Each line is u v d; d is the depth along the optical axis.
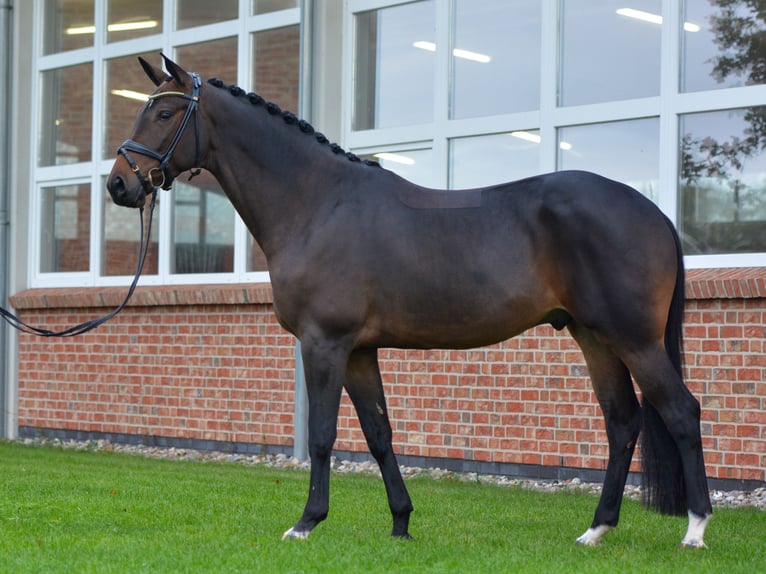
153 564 5.07
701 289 8.42
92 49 13.38
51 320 13.34
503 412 9.62
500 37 10.20
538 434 9.40
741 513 7.25
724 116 8.84
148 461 10.92
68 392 13.15
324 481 5.73
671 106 9.06
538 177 5.65
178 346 12.06
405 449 10.26
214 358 11.73
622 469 5.71
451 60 10.53
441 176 10.51
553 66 9.79
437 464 10.05
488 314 5.52
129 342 12.52
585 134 9.63
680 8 9.08
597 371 5.73
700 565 5.00
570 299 5.44
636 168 9.34
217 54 12.29
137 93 13.01
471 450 9.81
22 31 13.95
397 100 10.95
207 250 12.16
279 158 5.91
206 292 11.66
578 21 9.70
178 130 5.93
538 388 9.41
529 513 7.14
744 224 8.73
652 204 5.53
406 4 10.85
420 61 10.77
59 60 13.72
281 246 5.86
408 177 10.79
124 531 6.18
